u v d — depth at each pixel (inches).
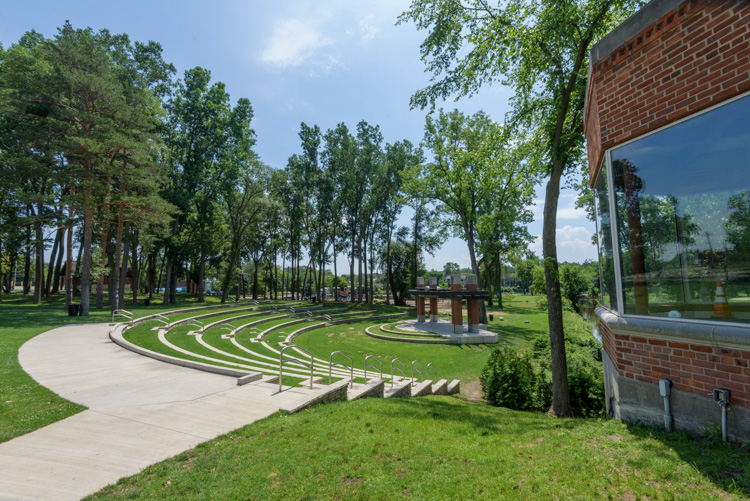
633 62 217.0
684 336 183.9
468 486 153.6
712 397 173.3
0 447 203.0
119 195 911.7
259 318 1185.4
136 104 1078.4
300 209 2053.4
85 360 427.5
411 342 1019.9
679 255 193.0
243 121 1624.0
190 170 1448.1
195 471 178.4
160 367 398.0
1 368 382.6
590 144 307.0
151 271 1772.9
